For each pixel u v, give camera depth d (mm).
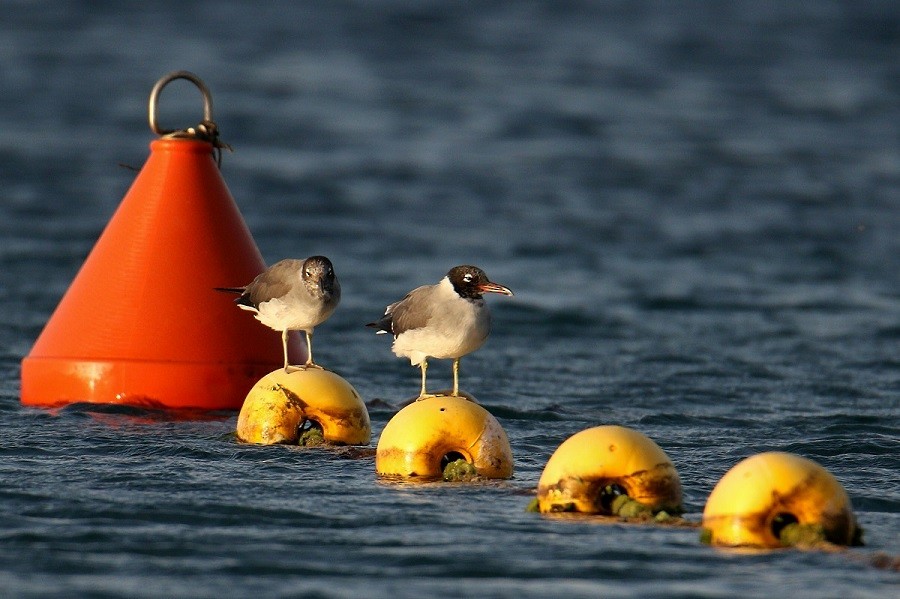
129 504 9969
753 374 17906
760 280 26141
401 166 39406
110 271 14320
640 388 16844
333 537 9188
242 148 41281
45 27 64875
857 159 42375
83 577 8164
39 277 23984
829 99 53562
